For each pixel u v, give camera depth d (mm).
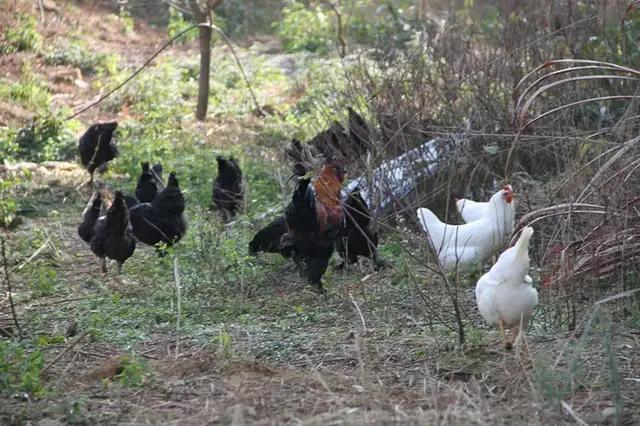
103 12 31969
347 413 6461
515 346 7875
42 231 13688
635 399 6906
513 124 11055
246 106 23656
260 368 7816
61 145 19547
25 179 17125
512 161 12383
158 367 8047
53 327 9617
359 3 28016
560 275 9180
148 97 23781
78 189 16797
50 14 29359
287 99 24281
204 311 10172
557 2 13891
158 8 33469
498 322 8008
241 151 18156
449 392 7117
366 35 23594
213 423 6535
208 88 22672
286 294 10797
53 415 6781
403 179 11945
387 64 15586
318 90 22625
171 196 12727
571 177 9672
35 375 7379
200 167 16922
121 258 11977
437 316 8852
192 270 11531
